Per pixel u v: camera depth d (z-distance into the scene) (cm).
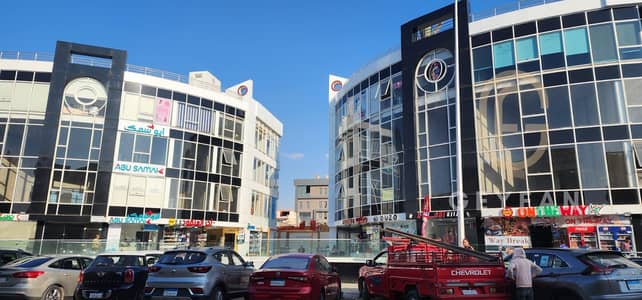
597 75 2097
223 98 3553
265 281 1048
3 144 2811
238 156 3616
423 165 2477
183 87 3306
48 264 1178
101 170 2886
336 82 3641
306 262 1120
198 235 3325
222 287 1090
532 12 2283
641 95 2020
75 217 2792
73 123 2922
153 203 3020
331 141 3525
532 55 2247
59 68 2958
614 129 2023
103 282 1114
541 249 977
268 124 4147
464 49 2425
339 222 3130
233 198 3503
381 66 2873
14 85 2906
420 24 2662
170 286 1023
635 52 2067
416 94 2597
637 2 2103
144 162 3039
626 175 1962
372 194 2781
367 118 2931
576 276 859
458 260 934
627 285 828
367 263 1338
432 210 2375
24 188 2772
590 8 2164
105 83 3030
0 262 1385
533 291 923
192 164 3247
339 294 1308
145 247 2502
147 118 3108
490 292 896
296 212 8019
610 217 1975
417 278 963
